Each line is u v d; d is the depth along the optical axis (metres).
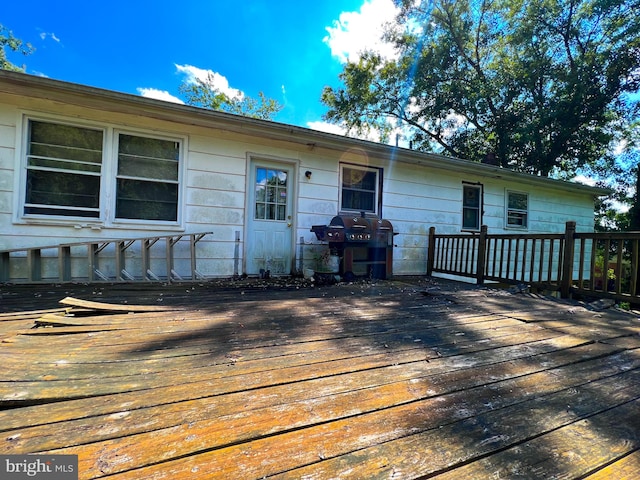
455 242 6.80
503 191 7.54
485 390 1.42
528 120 11.98
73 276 4.18
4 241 3.87
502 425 1.15
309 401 1.27
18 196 3.91
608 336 2.29
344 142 5.36
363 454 0.97
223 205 4.95
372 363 1.68
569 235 3.95
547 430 1.13
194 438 1.01
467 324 2.54
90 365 1.55
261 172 5.30
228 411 1.17
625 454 1.01
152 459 0.92
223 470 0.88
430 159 6.15
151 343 1.88
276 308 2.90
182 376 1.45
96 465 0.89
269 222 5.36
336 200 5.83
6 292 3.38
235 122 4.60
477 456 0.98
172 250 4.60
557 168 13.19
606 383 1.53
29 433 1.02
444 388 1.42
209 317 2.51
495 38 12.53
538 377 1.58
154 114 4.32
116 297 3.24
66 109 4.07
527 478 0.89
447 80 13.55
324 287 4.39
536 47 11.68
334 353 1.80
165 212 4.66
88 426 1.06
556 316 2.90
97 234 4.28
